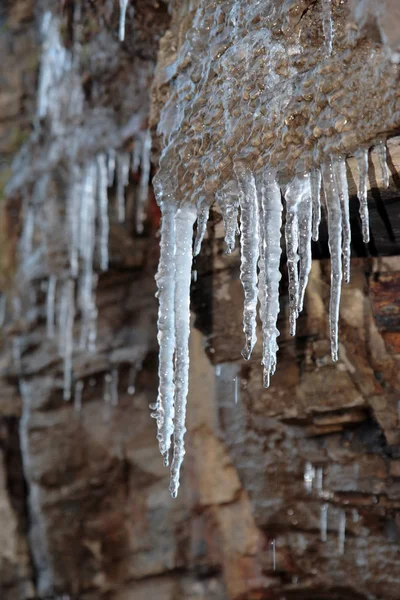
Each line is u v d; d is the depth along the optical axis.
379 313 3.13
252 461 4.21
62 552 5.34
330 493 3.82
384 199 2.45
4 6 6.30
